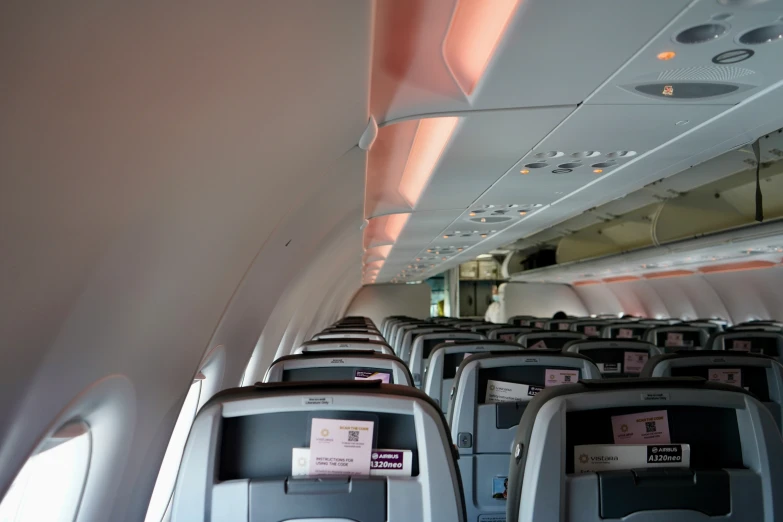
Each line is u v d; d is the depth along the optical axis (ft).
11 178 3.60
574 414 6.49
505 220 28.19
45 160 3.84
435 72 10.93
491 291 91.56
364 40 7.42
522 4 7.64
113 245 5.35
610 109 12.05
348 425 5.96
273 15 5.30
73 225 4.54
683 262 41.63
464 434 11.67
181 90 5.07
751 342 21.50
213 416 5.72
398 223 30.63
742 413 6.37
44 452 6.54
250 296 13.03
